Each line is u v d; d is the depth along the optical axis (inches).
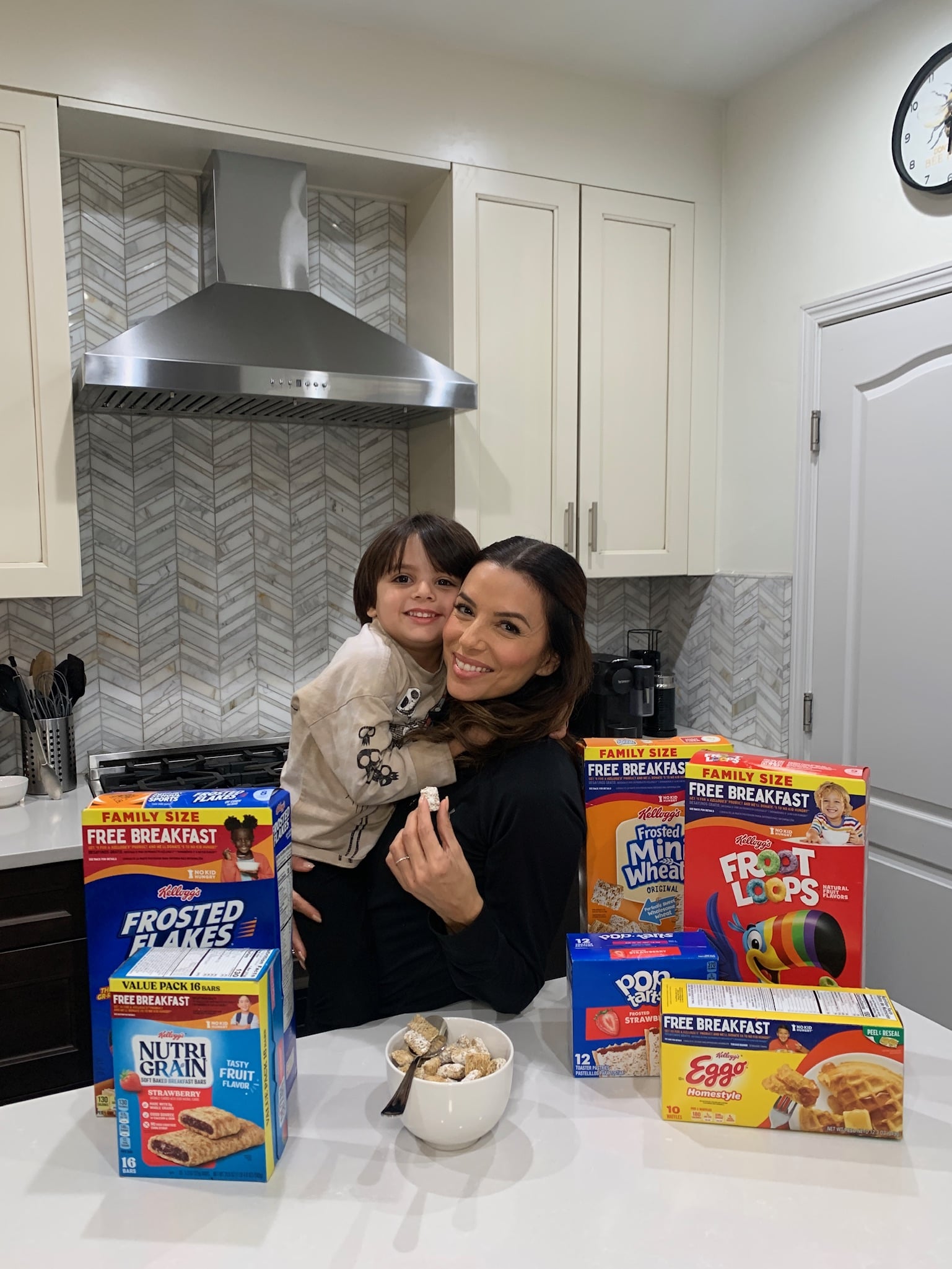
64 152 83.8
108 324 87.2
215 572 94.6
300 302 83.8
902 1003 84.1
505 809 37.6
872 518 85.1
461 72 88.4
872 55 82.2
